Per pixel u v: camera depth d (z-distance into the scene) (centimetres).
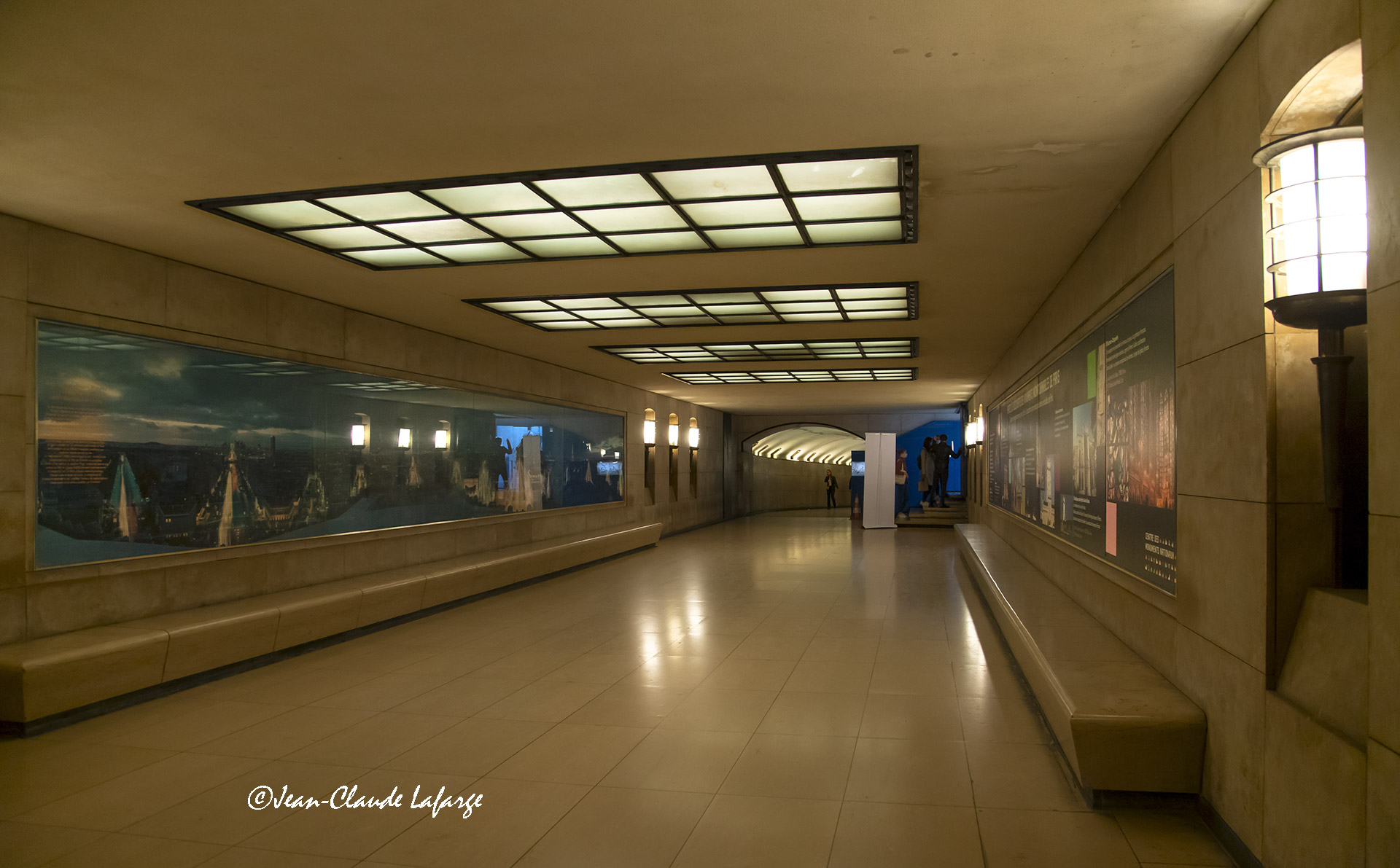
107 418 612
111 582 612
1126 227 512
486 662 696
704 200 536
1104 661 470
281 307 777
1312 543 301
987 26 326
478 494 1121
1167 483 423
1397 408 213
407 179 498
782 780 430
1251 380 316
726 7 313
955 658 698
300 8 312
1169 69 356
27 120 411
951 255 666
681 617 903
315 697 590
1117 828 365
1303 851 274
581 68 361
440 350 1032
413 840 364
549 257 677
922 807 393
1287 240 282
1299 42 278
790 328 1020
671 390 1827
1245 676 323
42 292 570
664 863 341
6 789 424
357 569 877
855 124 419
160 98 388
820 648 742
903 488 2461
